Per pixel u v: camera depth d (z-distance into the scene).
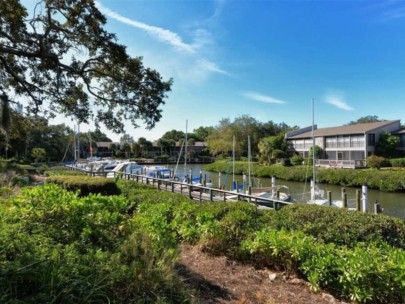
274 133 62.75
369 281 3.78
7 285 2.36
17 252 2.90
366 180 26.34
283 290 4.05
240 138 58.66
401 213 16.98
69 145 51.78
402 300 3.71
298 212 6.12
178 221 6.06
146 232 4.38
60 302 2.32
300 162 39.22
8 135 10.43
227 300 3.49
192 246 5.47
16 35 7.56
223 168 44.75
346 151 40.28
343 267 3.97
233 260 5.04
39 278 2.52
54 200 4.40
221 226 5.46
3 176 11.68
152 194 9.98
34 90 8.78
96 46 8.36
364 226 5.29
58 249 3.07
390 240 5.18
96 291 2.54
